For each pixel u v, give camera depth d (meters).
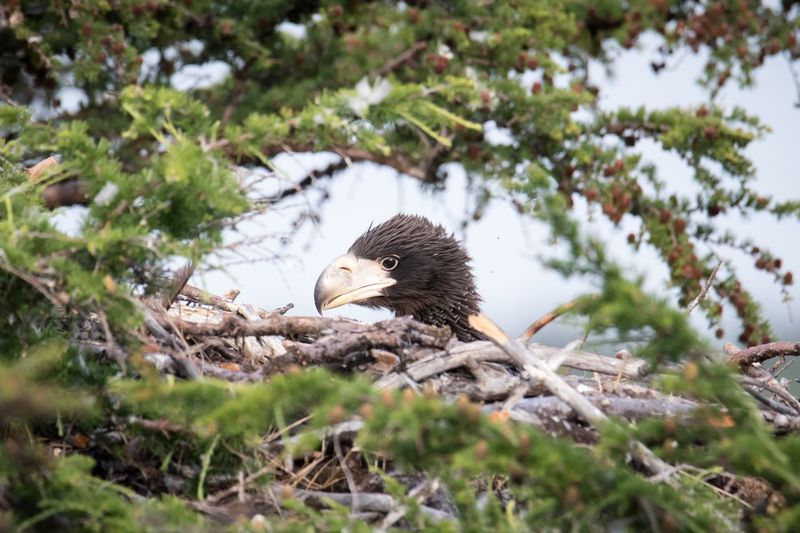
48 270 7.42
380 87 8.28
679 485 7.30
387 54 8.63
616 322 6.68
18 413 6.71
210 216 7.86
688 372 6.72
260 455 8.59
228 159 8.37
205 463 7.61
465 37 8.62
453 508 8.66
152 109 7.99
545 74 8.76
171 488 8.32
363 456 9.06
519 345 8.56
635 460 7.76
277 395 6.50
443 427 6.45
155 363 8.52
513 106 8.69
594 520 6.85
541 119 8.55
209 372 9.03
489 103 8.53
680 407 9.13
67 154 7.89
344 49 8.73
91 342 8.93
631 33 8.74
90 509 6.80
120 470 8.55
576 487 6.47
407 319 9.16
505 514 8.18
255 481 8.20
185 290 11.73
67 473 6.95
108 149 8.41
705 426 7.26
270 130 8.09
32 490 6.95
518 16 8.71
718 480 8.70
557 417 8.71
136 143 8.72
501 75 8.79
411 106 8.35
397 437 6.56
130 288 7.98
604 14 8.79
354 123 8.54
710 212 8.73
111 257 7.59
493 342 8.73
